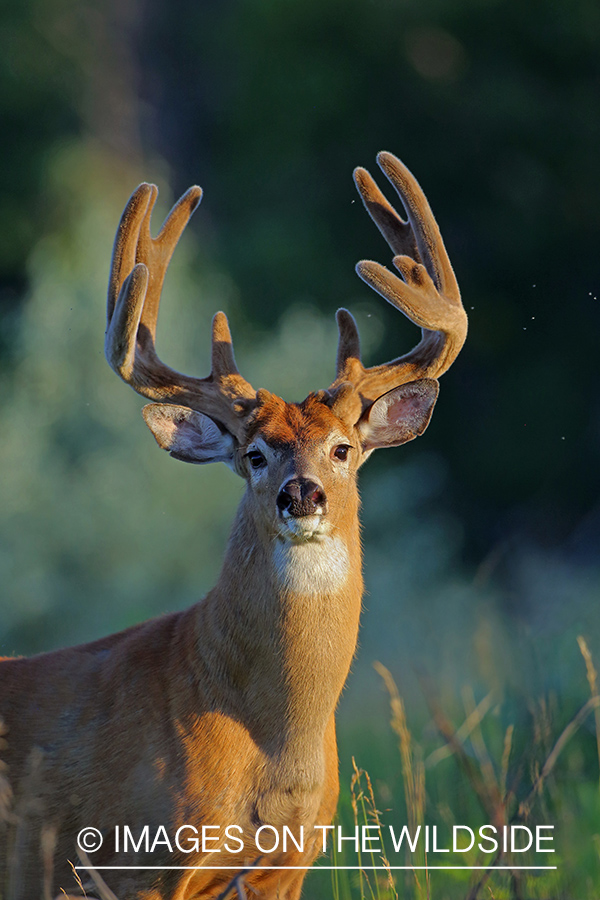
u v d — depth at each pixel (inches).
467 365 1679.4
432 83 1673.2
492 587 1089.4
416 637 865.5
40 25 1854.1
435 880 485.4
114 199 1745.8
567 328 1657.2
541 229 1648.6
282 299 1689.2
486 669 637.3
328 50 1748.3
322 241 1722.4
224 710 419.8
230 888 380.2
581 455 1619.1
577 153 1644.9
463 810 533.3
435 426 1654.8
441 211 1675.7
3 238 1713.8
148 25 2007.9
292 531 414.9
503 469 1626.5
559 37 1646.2
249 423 450.6
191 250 1536.7
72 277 1433.3
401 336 1674.5
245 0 1881.2
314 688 421.4
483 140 1647.4
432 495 1553.9
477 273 1669.5
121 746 424.5
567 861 481.4
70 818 425.7
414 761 585.0
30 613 1211.2
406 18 1697.8
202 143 1971.0
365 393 486.0
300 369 1349.7
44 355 1357.0
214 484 1321.4
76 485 1288.1
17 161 1761.8
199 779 412.8
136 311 457.7
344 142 1731.1
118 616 1188.5
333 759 446.3
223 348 482.0
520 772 420.8
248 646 421.1
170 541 1264.8
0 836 431.8
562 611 845.2
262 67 1811.0
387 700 778.8
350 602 429.1
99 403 1347.2
